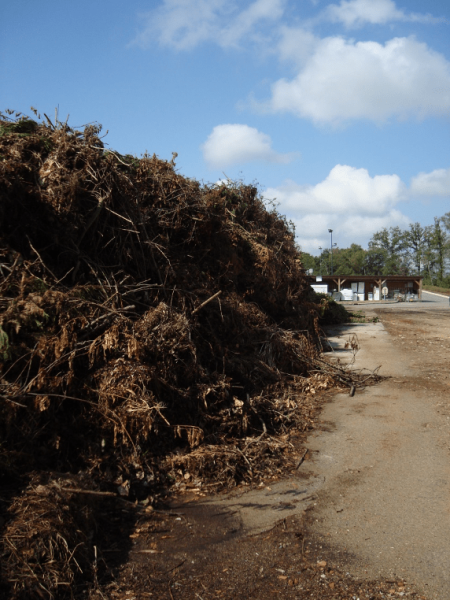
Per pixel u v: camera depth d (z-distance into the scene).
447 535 3.46
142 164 6.73
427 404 6.83
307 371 8.26
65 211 5.11
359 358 10.39
